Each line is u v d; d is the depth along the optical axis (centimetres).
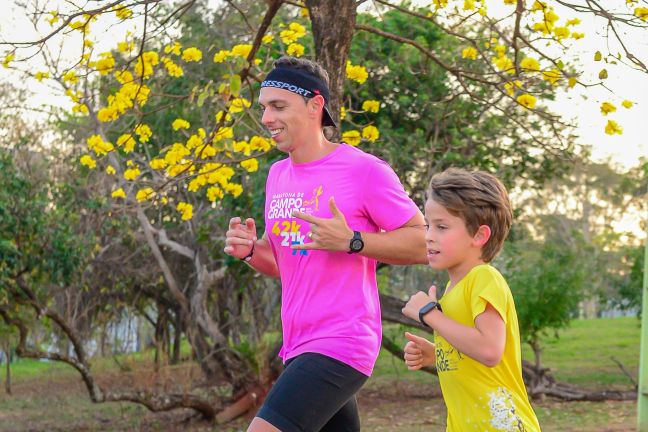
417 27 1598
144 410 1798
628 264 2389
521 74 734
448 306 342
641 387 712
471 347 326
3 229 1401
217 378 1803
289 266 388
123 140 734
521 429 334
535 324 1703
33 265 1434
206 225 1764
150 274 2283
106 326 2436
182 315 2339
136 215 1816
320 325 375
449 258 340
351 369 372
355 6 684
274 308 2219
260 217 1509
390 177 387
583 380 2091
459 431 343
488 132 1617
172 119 1717
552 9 688
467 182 338
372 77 1605
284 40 750
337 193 384
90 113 1127
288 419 362
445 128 1488
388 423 1523
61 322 1388
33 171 1634
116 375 2189
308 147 394
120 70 730
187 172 745
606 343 3194
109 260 2136
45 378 2688
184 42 1595
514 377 340
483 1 723
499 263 1858
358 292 378
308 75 392
